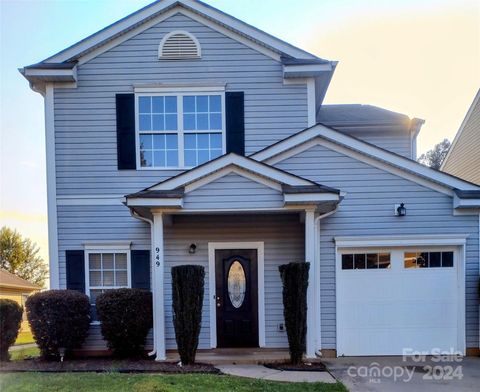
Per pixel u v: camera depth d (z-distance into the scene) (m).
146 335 7.84
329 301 8.06
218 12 8.83
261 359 7.23
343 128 11.12
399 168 8.18
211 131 8.84
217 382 5.61
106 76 8.82
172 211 7.30
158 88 8.83
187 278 6.93
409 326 8.09
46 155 8.67
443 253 8.23
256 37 8.88
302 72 8.67
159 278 7.36
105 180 8.68
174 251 8.45
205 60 8.91
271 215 8.51
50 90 8.73
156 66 8.88
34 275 35.56
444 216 8.16
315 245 7.69
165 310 8.27
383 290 8.14
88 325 8.00
